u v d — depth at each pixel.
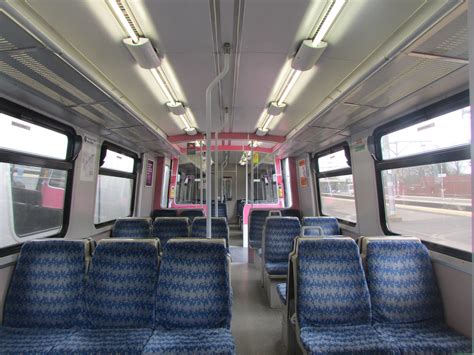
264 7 1.62
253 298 3.47
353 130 3.48
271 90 2.94
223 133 5.11
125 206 4.90
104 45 1.98
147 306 1.93
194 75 2.56
